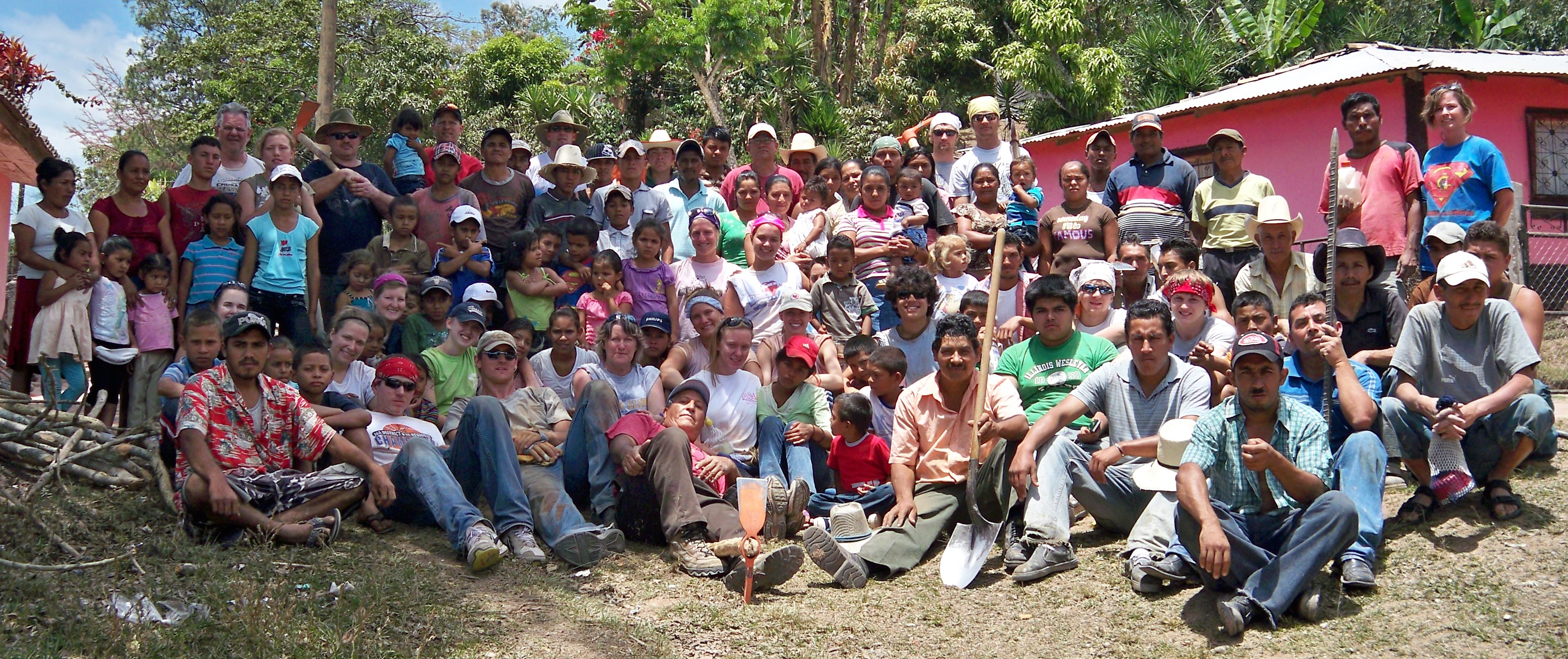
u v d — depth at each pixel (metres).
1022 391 6.67
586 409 6.31
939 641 4.97
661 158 9.69
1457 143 7.45
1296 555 4.82
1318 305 5.91
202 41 27.38
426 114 24.30
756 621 5.15
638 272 8.44
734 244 9.21
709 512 5.92
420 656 4.51
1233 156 8.23
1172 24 24.06
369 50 25.64
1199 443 5.18
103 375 7.35
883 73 23.69
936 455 6.17
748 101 22.98
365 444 6.16
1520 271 8.33
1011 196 9.74
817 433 6.86
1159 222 8.70
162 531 5.48
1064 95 22.98
